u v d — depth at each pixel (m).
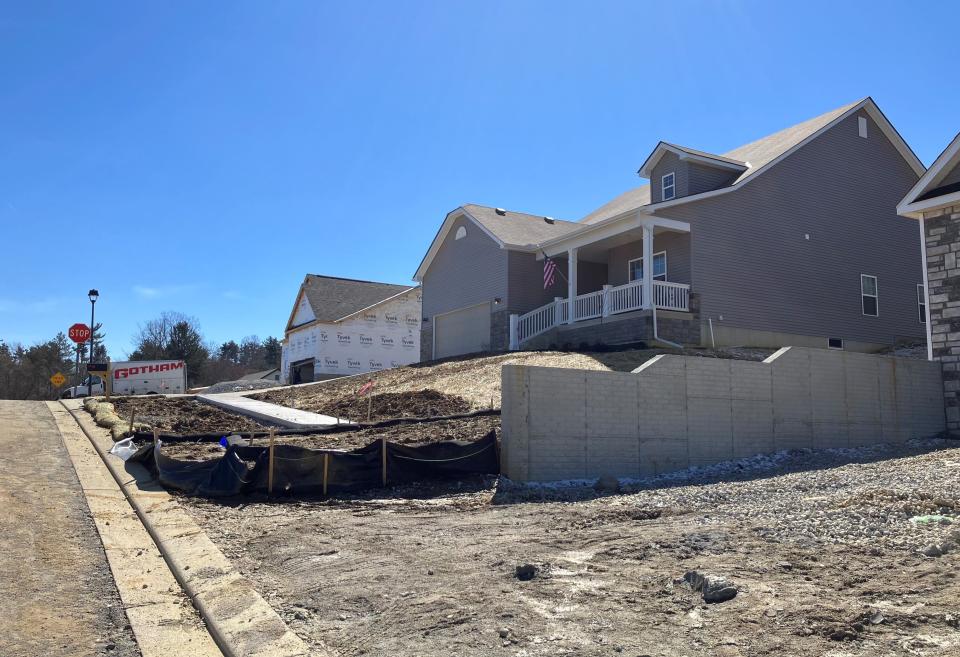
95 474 10.86
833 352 15.83
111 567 6.83
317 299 42.50
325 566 6.61
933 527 6.68
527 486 11.41
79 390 36.56
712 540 6.58
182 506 9.23
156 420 16.81
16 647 5.02
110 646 5.12
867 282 25.62
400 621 5.07
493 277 27.52
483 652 4.43
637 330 21.19
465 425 14.26
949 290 16.80
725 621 4.63
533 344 25.14
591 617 4.87
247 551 7.24
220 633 5.13
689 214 22.19
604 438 12.64
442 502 10.11
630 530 7.39
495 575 5.97
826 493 9.30
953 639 4.14
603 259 27.50
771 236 23.72
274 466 10.16
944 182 16.92
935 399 17.11
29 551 7.11
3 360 64.50
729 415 14.22
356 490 10.66
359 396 19.94
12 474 10.34
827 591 5.02
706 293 22.22
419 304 43.34
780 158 23.77
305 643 4.85
